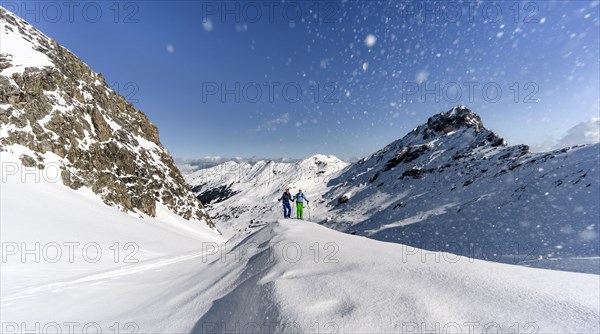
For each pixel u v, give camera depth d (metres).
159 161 47.22
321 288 3.38
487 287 3.09
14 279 8.95
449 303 2.80
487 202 50.91
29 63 29.08
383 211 96.19
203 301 4.27
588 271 7.96
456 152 128.25
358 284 3.39
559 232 29.88
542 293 2.93
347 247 5.36
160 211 37.25
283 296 3.28
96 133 33.88
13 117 24.88
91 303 5.77
